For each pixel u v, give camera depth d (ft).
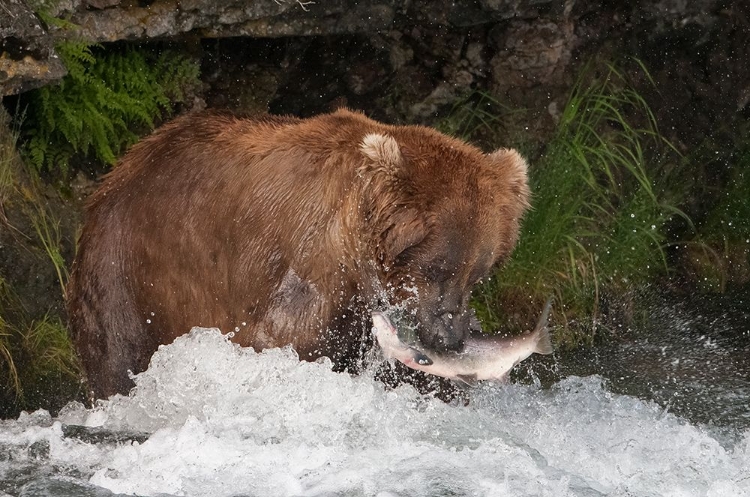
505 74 81.92
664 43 85.20
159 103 73.67
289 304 53.98
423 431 53.98
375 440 52.37
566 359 74.28
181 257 55.98
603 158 79.66
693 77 86.38
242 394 53.93
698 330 78.43
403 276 54.90
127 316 56.65
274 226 54.24
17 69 62.13
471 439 53.42
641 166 81.71
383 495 45.57
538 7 79.00
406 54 80.69
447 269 54.24
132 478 46.91
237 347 54.44
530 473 48.24
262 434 52.16
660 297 82.33
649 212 82.74
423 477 47.44
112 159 69.87
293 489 46.19
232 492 45.78
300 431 52.60
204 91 75.56
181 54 73.20
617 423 56.70
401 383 58.70
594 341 77.51
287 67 76.95
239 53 75.66
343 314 55.16
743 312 80.79
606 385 69.82
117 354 56.59
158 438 50.60
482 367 52.65
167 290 56.39
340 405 53.42
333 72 78.74
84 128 69.77
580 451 52.34
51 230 67.56
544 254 78.59
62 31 65.16
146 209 56.49
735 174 87.66
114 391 56.85
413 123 82.74
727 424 62.13
